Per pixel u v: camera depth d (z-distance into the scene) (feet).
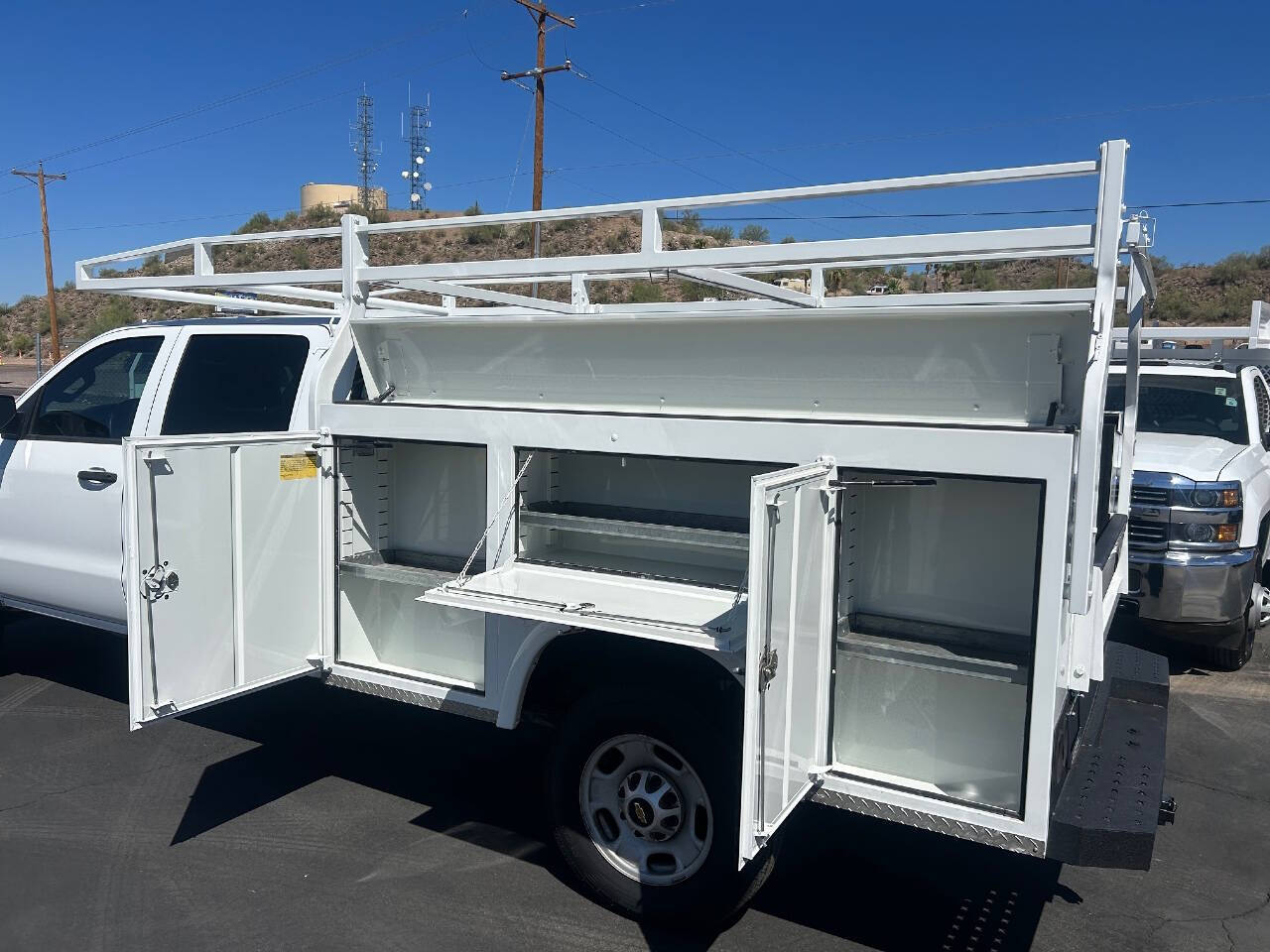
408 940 11.43
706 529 12.25
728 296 38.58
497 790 15.58
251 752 16.94
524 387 13.24
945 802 9.93
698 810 11.43
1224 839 14.51
